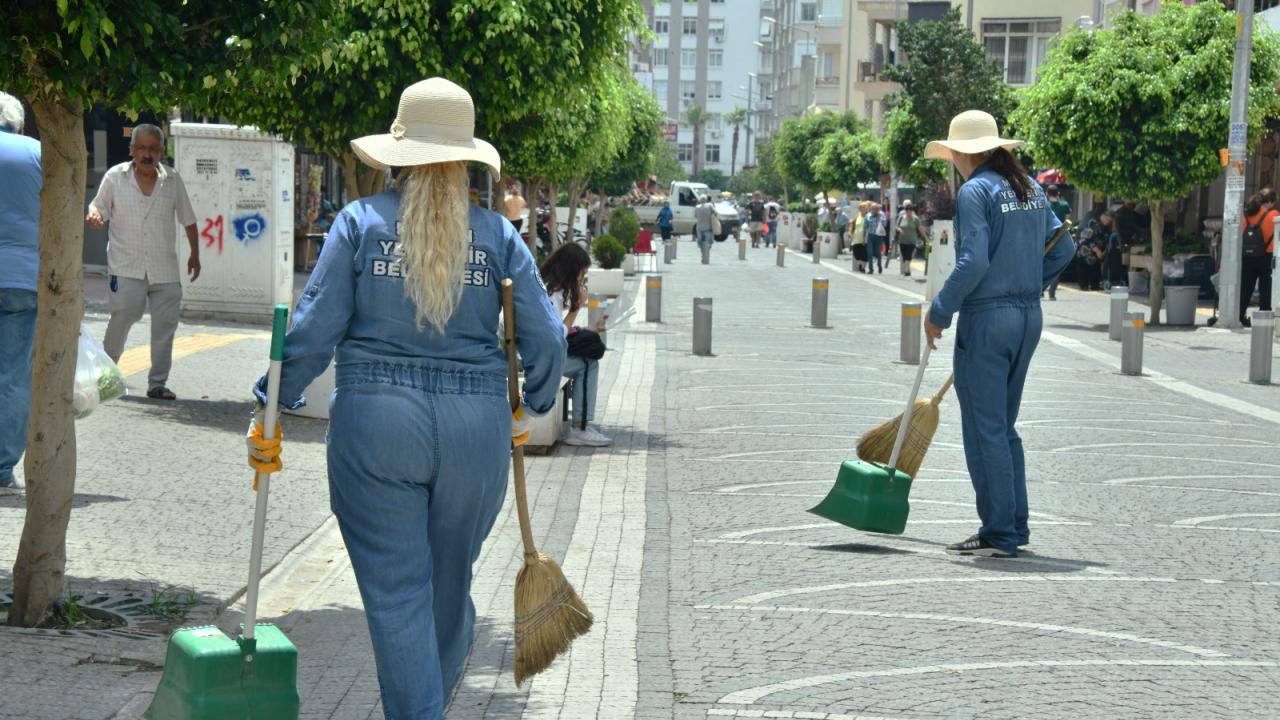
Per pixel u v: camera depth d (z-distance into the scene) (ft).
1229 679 19.42
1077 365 65.57
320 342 13.79
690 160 602.03
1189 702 18.38
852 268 155.33
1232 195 82.64
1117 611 23.00
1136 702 18.35
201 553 25.02
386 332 13.89
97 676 17.80
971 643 21.04
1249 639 21.48
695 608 22.98
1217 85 83.25
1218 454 40.57
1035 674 19.53
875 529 27.89
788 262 171.63
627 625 21.89
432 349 13.99
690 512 31.07
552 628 15.20
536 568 15.24
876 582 24.82
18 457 29.01
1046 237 26.84
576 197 136.46
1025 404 51.34
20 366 28.86
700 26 598.75
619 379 57.16
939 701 18.28
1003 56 186.19
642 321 85.81
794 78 451.53
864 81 237.04
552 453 38.75
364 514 13.83
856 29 261.65
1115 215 120.67
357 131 39.50
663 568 25.79
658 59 602.03
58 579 20.56
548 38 39.73
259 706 13.30
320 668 19.19
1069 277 131.54
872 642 21.07
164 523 27.07
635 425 44.57
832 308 99.04
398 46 38.73
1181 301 85.46
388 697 13.65
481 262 14.16
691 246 224.33
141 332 60.49
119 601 21.65
